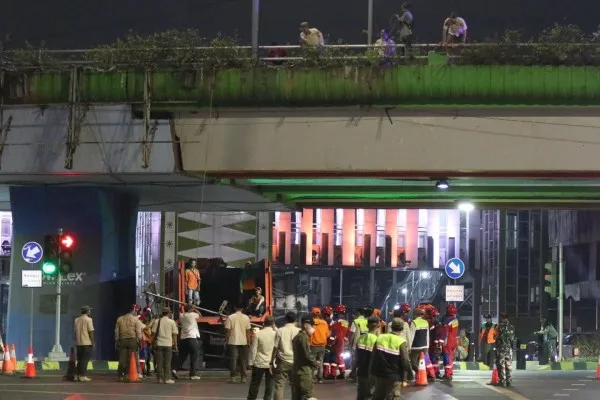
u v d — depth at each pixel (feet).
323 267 193.47
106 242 107.86
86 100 99.55
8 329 106.52
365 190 121.60
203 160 99.76
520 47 96.22
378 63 96.68
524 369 121.29
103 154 99.14
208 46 100.83
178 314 102.83
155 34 100.83
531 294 217.36
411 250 224.12
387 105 97.04
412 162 97.96
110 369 103.86
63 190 107.45
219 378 94.73
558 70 95.14
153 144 98.94
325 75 96.99
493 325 115.85
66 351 105.19
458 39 99.91
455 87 95.71
